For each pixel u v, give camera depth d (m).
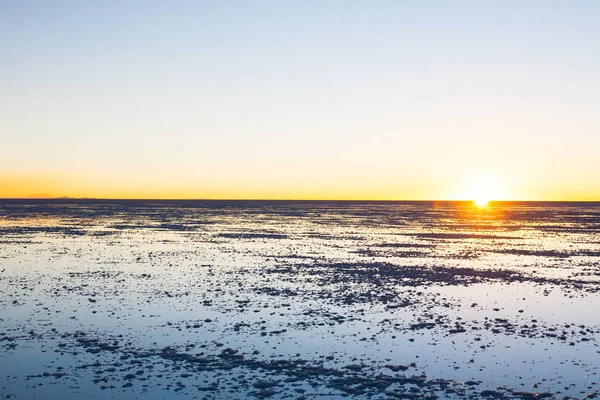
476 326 18.56
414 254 39.47
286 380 13.49
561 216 119.12
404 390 12.95
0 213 111.44
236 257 37.12
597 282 27.70
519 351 15.89
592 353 15.75
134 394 12.65
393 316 19.83
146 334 17.30
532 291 25.03
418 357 15.28
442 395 12.68
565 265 34.09
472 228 71.31
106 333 17.38
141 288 25.03
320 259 36.12
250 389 12.96
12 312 20.11
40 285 25.73
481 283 27.08
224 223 78.81
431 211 148.25
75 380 13.47
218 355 15.30
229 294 23.69
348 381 13.44
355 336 17.20
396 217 104.69
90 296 23.11
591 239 54.78
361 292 24.34
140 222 80.25
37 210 131.38
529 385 13.33
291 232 60.88
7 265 32.66
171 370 14.14
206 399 12.38
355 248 43.50
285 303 21.88
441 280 27.86
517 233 62.72
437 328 18.25
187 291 24.34
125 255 38.06
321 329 17.98
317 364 14.65
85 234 56.91
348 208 172.75
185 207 169.12
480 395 12.69
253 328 18.05
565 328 18.44
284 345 16.25
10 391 12.81
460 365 14.67
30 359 14.94
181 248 43.00
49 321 18.81
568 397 12.59
